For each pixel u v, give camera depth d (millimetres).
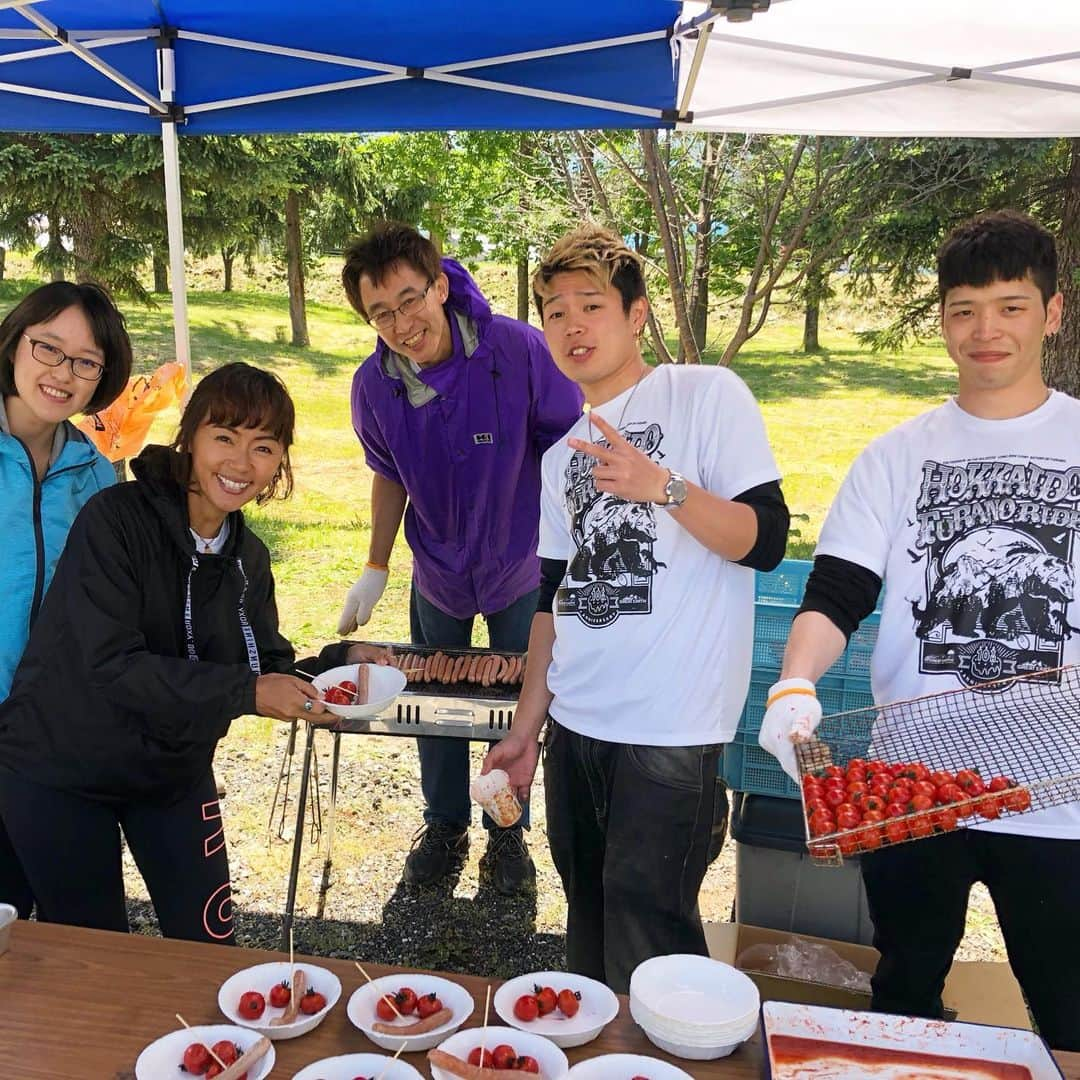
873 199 7070
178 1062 1328
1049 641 1766
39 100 3463
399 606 6512
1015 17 2654
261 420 1993
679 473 2016
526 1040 1373
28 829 2090
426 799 3482
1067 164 7289
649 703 1992
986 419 1850
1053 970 1820
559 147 6586
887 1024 1346
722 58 3098
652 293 7430
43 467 2311
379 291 2779
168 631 2105
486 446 3041
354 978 1533
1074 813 1736
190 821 2256
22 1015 1427
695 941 2127
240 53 3270
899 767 1561
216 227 10781
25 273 16547
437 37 3119
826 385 14086
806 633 1874
